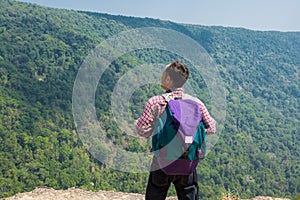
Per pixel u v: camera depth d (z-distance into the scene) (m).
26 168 53.31
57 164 53.56
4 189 49.78
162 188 2.57
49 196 5.05
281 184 71.38
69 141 57.16
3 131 56.53
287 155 84.38
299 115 112.62
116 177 43.03
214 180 60.03
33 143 56.19
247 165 70.88
